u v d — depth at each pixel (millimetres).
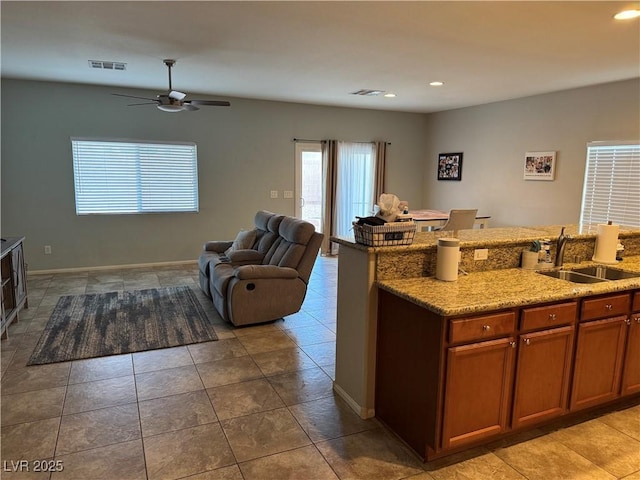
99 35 3613
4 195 5688
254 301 4031
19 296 4262
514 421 2301
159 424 2523
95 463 2180
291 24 3303
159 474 2107
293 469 2154
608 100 5262
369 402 2615
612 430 2516
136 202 6355
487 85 5488
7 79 5473
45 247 5969
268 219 5051
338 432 2469
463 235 3010
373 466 2184
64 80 5543
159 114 6277
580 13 2994
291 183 7305
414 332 2223
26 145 5695
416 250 2562
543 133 6086
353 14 3078
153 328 4027
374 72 4844
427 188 8375
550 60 4250
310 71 4836
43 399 2775
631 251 3447
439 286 2383
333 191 7551
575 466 2199
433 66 4539
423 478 2100
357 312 2611
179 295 5078
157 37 3658
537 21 3164
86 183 6051
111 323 4141
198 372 3182
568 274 2947
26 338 3746
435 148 8117
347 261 2689
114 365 3270
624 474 2145
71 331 3918
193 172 6621
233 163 6840
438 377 2061
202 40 3729
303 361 3391
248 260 4727
